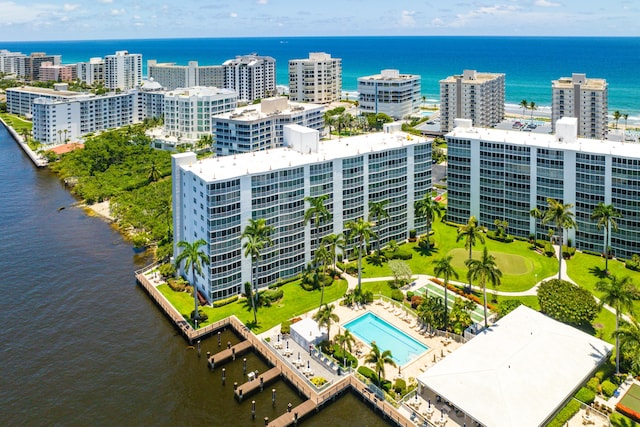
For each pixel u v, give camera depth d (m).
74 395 96.94
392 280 135.38
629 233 141.62
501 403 83.75
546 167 152.12
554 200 139.62
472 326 111.25
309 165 134.88
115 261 154.12
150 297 132.00
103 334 116.50
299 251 136.88
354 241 147.88
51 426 89.44
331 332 112.31
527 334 101.38
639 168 136.50
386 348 108.00
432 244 155.25
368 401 93.50
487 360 93.69
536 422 80.50
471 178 167.25
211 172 125.62
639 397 89.06
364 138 164.50
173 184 135.50
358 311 121.00
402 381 94.69
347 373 99.62
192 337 111.69
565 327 104.38
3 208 199.88
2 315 123.75
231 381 101.06
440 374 90.94
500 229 160.50
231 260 124.62
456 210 172.62
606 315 116.94
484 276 107.56
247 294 128.12
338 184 142.12
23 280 141.50
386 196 153.62
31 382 100.38
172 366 105.56
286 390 98.50
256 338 111.12
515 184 158.75
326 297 127.75
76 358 107.88
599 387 91.44
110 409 93.50
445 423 85.44
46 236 172.88
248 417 91.69
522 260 145.50
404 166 156.38
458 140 166.75
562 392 86.81
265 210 128.38
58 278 142.88
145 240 161.50
